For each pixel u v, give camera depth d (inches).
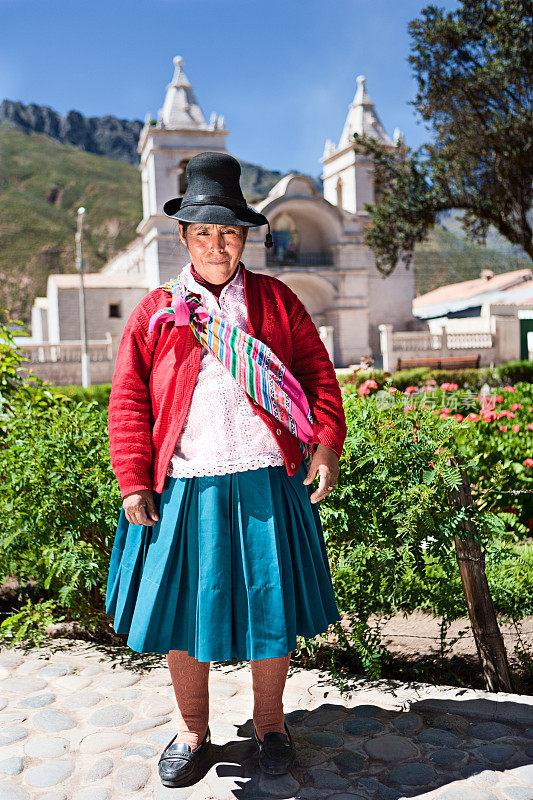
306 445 91.0
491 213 804.0
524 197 789.9
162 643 85.4
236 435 85.6
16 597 160.4
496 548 122.7
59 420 146.2
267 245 90.7
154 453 87.1
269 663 89.0
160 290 90.8
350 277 1473.9
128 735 98.7
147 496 85.8
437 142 822.5
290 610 84.9
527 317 1243.8
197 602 83.5
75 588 135.5
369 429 124.0
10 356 181.9
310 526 90.5
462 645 129.7
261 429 86.5
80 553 131.6
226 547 83.7
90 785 87.4
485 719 101.8
